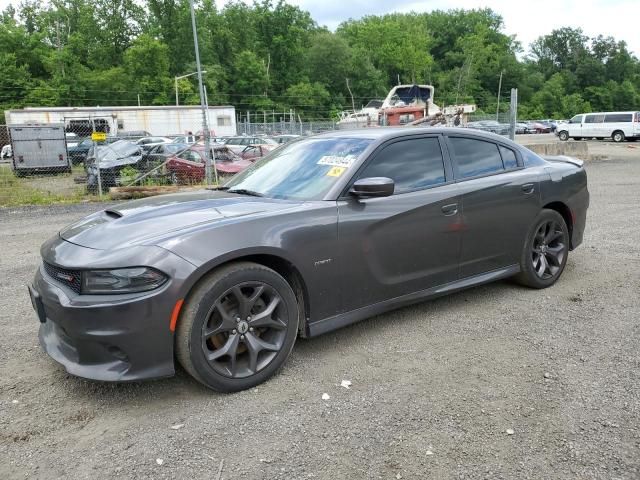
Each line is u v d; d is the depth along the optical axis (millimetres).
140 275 2893
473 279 4434
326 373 3418
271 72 86125
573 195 5195
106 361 2947
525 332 4027
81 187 15727
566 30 119938
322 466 2496
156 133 34531
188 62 75125
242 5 85625
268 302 3316
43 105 63188
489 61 109500
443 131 4398
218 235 3127
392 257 3857
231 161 16078
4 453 2639
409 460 2531
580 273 5520
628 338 3877
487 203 4402
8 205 12367
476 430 2764
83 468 2516
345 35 114875
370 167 3879
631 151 26781
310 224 3447
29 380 3395
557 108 103000
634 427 2764
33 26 82375
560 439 2676
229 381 3139
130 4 74312
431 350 3740
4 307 4820
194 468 2498
